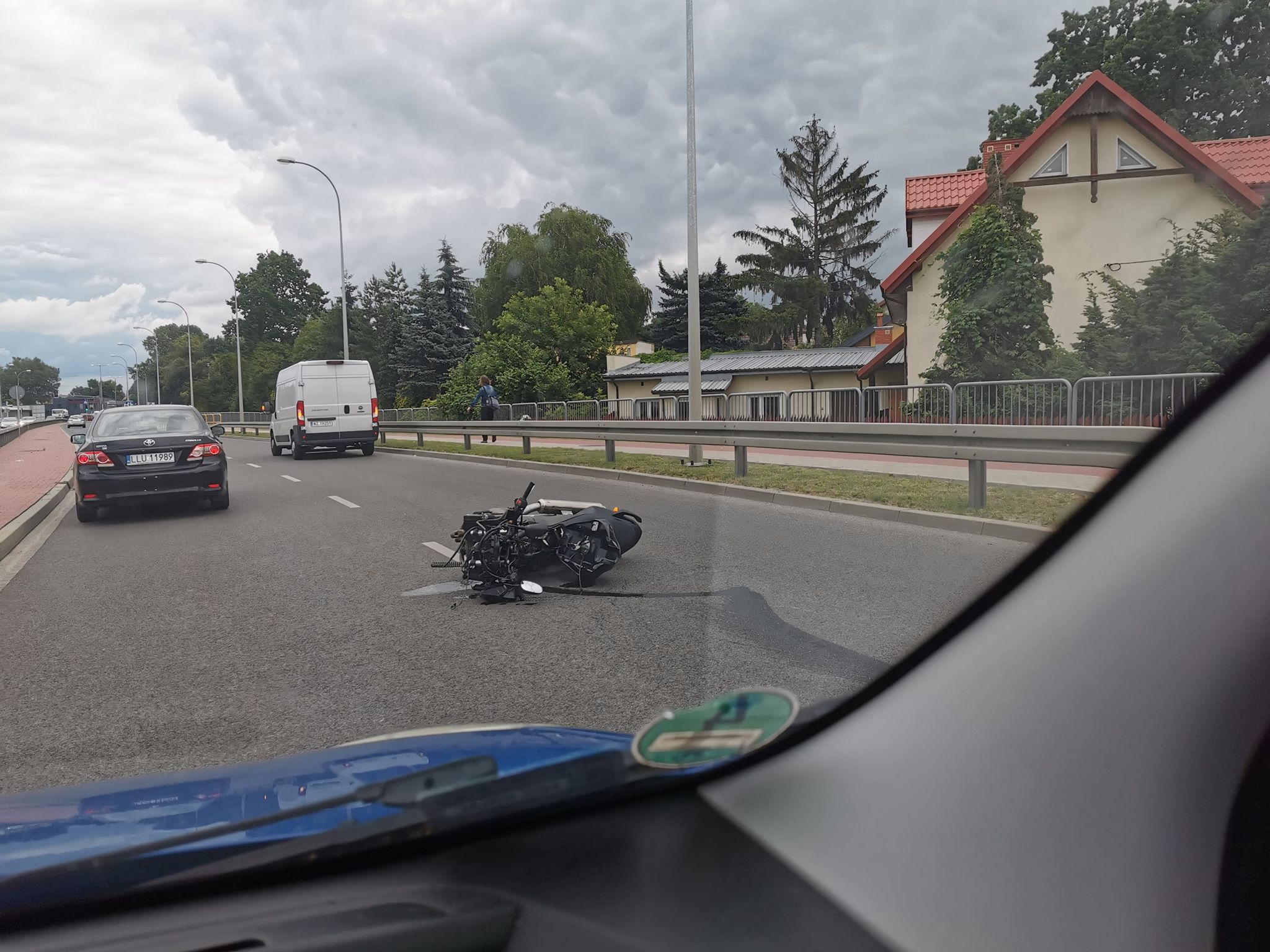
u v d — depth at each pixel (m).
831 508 9.81
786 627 5.24
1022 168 20.95
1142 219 20.27
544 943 1.29
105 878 1.41
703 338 60.28
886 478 11.34
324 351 76.88
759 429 11.95
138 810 1.79
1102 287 20.52
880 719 1.43
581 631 5.43
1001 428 8.40
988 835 1.21
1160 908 1.08
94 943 1.32
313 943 1.30
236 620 6.10
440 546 8.72
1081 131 20.45
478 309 54.69
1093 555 1.31
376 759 2.06
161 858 1.44
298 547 8.95
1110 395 10.70
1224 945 1.09
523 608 6.07
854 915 1.22
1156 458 1.30
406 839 1.43
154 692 4.59
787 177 57.75
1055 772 1.21
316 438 21.89
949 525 8.30
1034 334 18.78
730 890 1.30
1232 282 15.09
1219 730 1.14
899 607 5.57
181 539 9.85
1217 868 1.11
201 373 117.88
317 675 4.78
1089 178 20.42
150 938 1.32
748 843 1.37
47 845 1.61
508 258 53.34
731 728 1.45
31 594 7.24
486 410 22.19
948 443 8.98
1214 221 16.44
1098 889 1.11
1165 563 1.23
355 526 10.20
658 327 62.47
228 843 1.48
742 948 1.21
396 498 12.80
